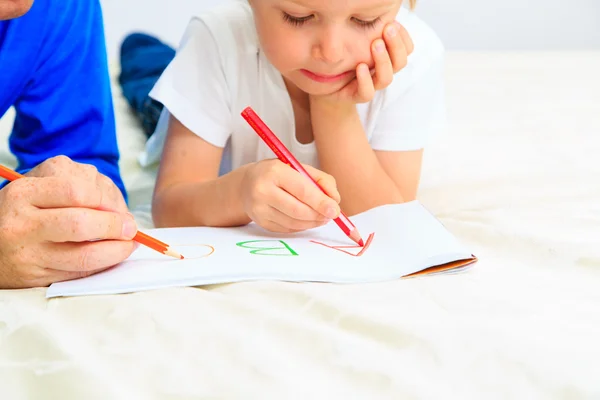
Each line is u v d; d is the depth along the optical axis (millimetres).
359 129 966
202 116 985
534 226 852
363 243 744
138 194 1158
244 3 1044
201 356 527
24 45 940
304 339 550
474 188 1034
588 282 693
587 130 1332
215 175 1016
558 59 1997
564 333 567
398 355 534
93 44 1011
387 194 962
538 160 1161
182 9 1954
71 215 628
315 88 843
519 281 685
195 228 816
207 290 652
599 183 1039
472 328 562
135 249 715
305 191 756
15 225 634
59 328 565
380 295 636
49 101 983
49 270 649
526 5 2393
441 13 2359
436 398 481
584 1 2436
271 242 754
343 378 503
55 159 750
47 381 490
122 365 516
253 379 498
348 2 740
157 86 987
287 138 1023
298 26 779
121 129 1366
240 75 994
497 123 1382
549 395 492
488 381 504
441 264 706
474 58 2018
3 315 583
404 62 861
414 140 1035
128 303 609
